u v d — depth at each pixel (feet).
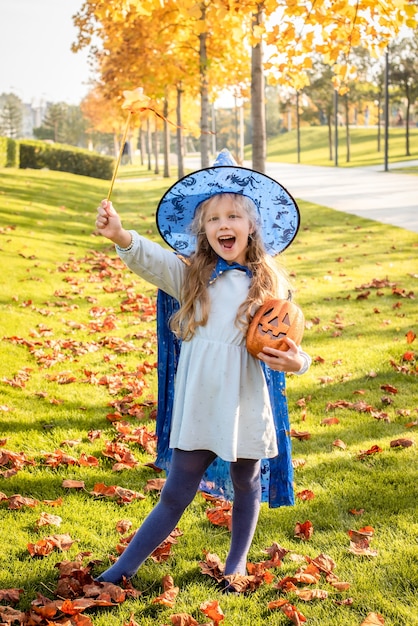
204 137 59.72
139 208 75.66
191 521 11.94
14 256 38.58
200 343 9.37
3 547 10.92
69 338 24.12
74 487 13.14
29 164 137.28
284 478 10.43
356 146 278.87
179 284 9.84
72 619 8.87
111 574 9.75
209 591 9.80
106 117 195.83
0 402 17.43
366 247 44.62
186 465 9.43
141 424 16.46
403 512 12.05
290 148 311.47
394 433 15.65
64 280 34.42
